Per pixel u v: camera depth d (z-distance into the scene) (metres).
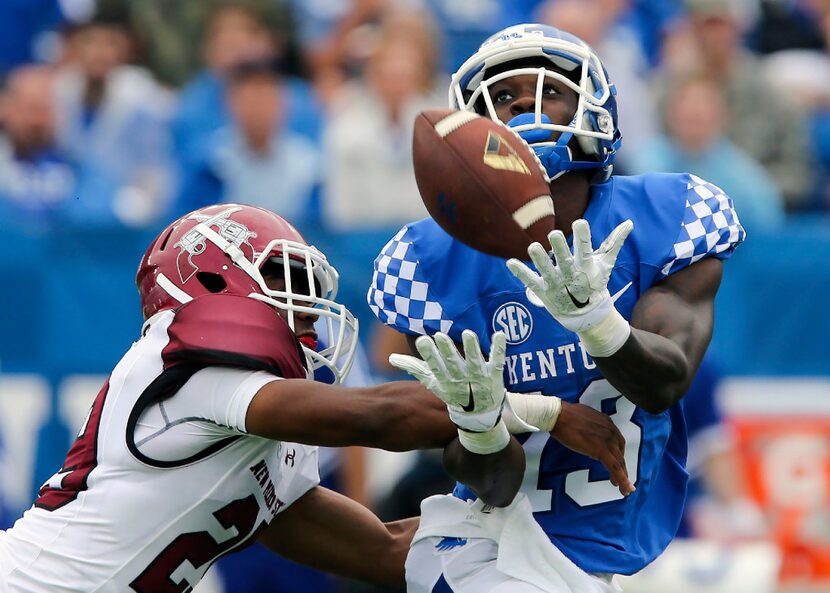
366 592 18.17
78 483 11.46
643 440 11.52
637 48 29.89
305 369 11.60
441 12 30.52
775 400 22.84
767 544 20.30
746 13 31.42
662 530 11.95
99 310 21.92
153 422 11.16
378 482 18.62
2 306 21.91
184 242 11.66
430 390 10.30
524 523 11.30
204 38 27.97
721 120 27.05
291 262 11.77
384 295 11.73
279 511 12.16
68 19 30.47
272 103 24.02
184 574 11.50
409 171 24.36
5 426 21.67
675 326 10.81
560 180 11.45
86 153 26.09
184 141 25.81
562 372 11.31
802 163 27.20
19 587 11.35
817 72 30.41
